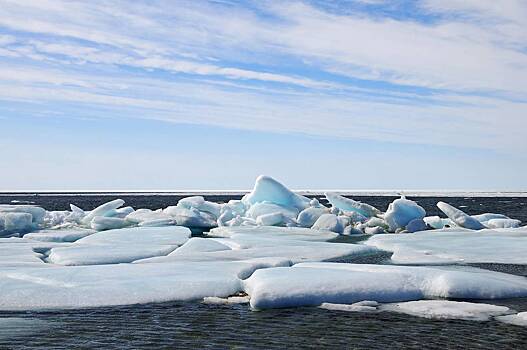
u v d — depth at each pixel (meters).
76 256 15.89
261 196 31.56
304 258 16.36
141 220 28.17
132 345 8.20
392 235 22.98
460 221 25.98
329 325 9.23
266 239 20.08
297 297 10.68
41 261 14.96
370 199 115.31
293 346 8.12
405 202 27.20
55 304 10.59
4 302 10.58
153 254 16.61
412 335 8.63
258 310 10.30
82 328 9.09
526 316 9.58
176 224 28.62
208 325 9.27
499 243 19.55
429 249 18.47
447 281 11.49
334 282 11.30
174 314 10.00
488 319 9.52
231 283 11.95
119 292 11.18
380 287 11.22
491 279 11.95
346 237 24.14
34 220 26.11
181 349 8.00
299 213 29.25
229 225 27.62
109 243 19.00
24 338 8.52
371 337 8.53
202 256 15.91
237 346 8.14
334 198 30.27
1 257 15.60
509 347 8.02
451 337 8.51
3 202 93.75
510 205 73.94
